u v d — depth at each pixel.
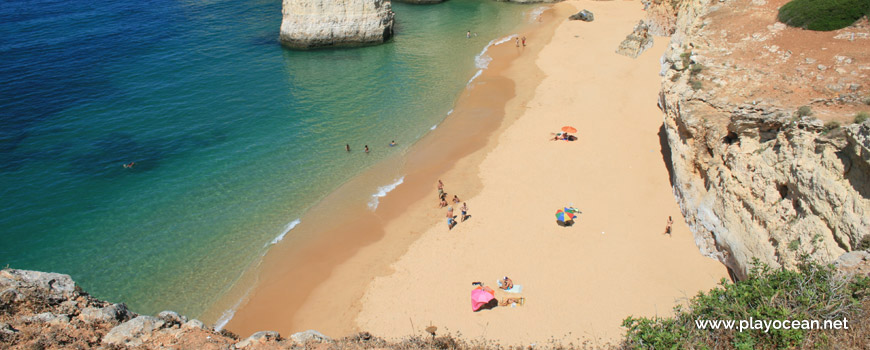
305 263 31.53
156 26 74.38
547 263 29.39
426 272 29.72
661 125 43.12
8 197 36.84
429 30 76.88
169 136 45.44
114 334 14.72
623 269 28.42
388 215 35.56
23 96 51.50
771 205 24.59
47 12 79.00
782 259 22.86
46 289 15.57
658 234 30.78
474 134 45.59
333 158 42.72
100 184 38.75
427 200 36.81
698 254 28.94
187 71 59.47
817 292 15.57
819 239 21.42
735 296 16.17
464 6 90.00
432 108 51.25
